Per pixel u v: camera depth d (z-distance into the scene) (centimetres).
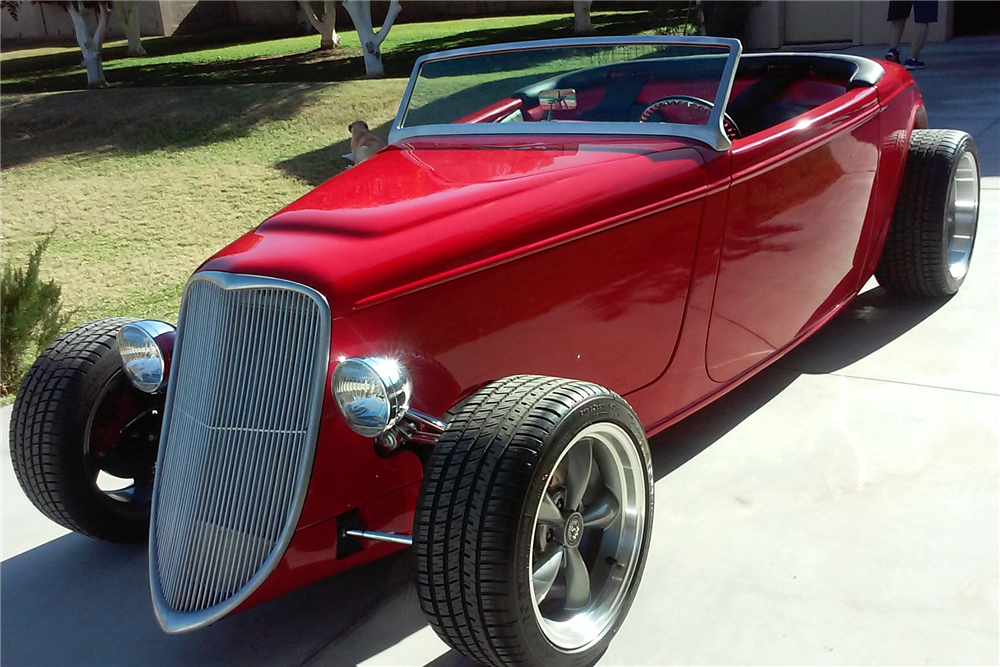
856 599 250
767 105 459
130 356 275
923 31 1181
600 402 222
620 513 245
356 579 283
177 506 245
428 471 211
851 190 380
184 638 262
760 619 246
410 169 301
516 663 211
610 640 238
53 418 284
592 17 2164
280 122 1214
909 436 333
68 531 330
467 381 247
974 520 280
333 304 221
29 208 978
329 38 2016
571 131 328
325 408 221
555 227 258
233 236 861
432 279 235
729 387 342
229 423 233
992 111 871
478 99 351
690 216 295
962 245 468
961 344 409
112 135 1228
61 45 2836
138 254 831
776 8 1543
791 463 321
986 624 237
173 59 2108
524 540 204
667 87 318
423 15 2784
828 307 404
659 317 296
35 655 259
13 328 520
